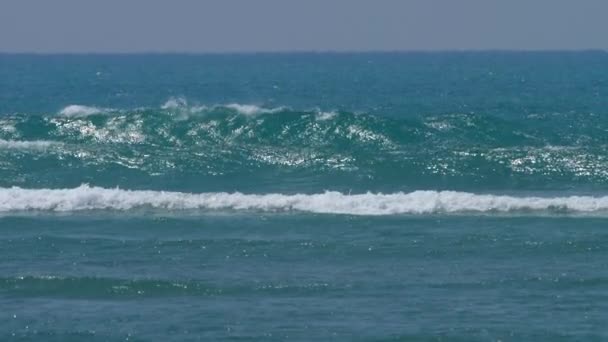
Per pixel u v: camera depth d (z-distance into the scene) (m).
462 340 52.75
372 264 68.62
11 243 74.88
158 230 79.44
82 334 53.88
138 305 59.38
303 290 62.19
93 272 66.44
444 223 81.12
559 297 60.19
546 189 98.50
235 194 89.38
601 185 100.06
